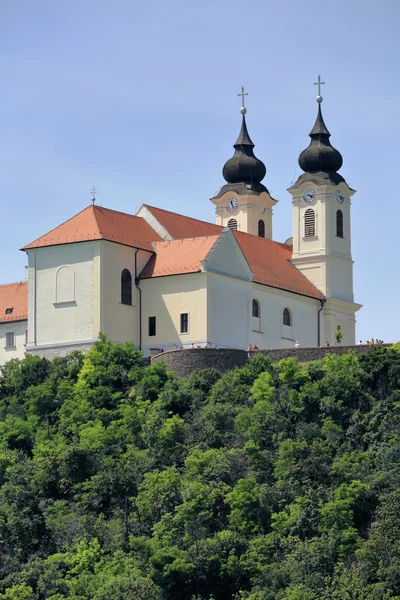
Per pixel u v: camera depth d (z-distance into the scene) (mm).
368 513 173625
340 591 159750
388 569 161125
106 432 195625
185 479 183000
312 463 178875
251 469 183000
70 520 182250
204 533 175250
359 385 194500
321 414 191875
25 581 172750
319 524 171750
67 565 175000
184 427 193750
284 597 161250
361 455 182000
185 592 168500
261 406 192375
